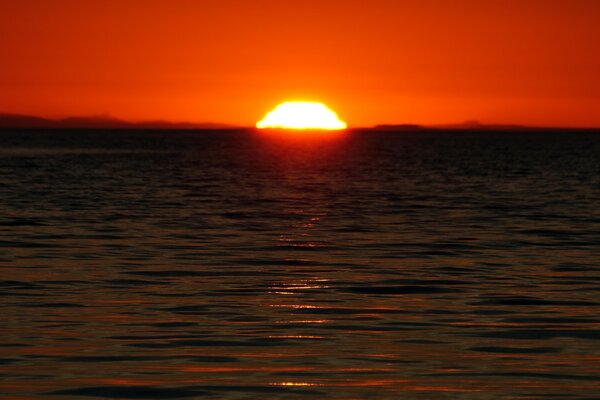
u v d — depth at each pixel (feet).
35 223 391.86
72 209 465.88
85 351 156.25
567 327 179.52
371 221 416.26
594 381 138.10
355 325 180.45
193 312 193.98
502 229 383.86
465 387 134.82
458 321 185.47
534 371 143.95
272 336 169.58
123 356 152.87
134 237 342.85
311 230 374.43
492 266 271.90
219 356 153.07
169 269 260.42
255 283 235.81
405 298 214.07
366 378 139.44
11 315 189.26
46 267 262.47
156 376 139.95
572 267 270.46
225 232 363.76
